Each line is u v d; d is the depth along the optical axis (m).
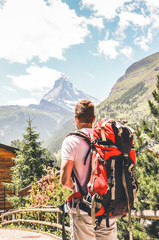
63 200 8.91
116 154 2.17
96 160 2.21
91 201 2.15
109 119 2.34
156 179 5.02
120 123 2.34
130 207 2.29
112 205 2.13
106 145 2.18
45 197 13.14
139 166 5.25
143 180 4.98
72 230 2.44
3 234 10.13
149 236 4.81
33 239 8.82
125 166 2.18
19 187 28.61
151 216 2.97
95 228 2.25
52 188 13.23
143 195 5.04
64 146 2.39
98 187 2.13
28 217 13.19
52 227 10.06
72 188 2.46
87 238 2.40
